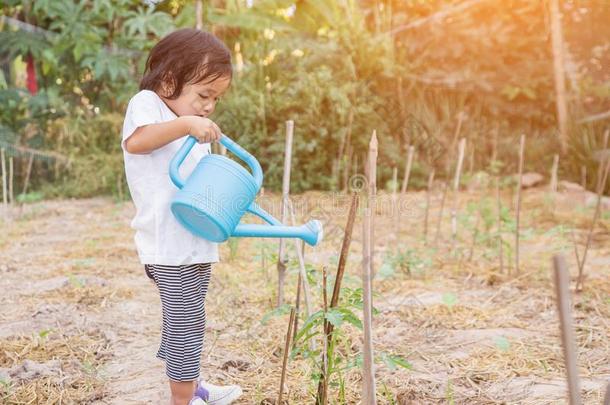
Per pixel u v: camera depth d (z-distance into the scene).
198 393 2.33
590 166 7.81
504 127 9.28
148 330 3.28
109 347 3.03
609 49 8.95
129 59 8.69
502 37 8.97
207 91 2.12
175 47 2.08
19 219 6.79
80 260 4.72
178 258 2.10
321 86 8.15
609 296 3.70
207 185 1.99
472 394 2.51
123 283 4.18
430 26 9.22
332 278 3.67
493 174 8.25
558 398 2.45
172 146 2.14
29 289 4.04
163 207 2.10
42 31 8.68
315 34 9.26
